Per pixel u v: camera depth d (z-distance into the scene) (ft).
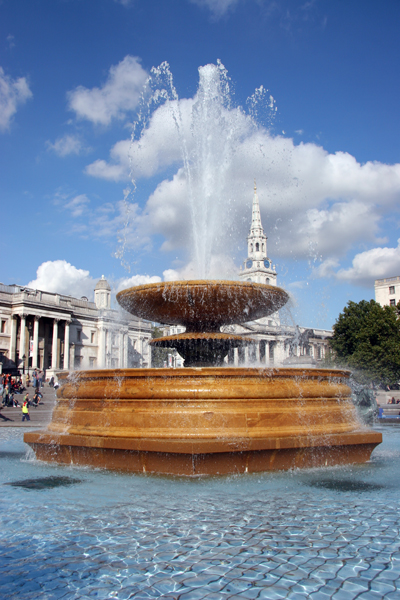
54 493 16.52
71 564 10.42
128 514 14.05
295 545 11.59
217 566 10.31
